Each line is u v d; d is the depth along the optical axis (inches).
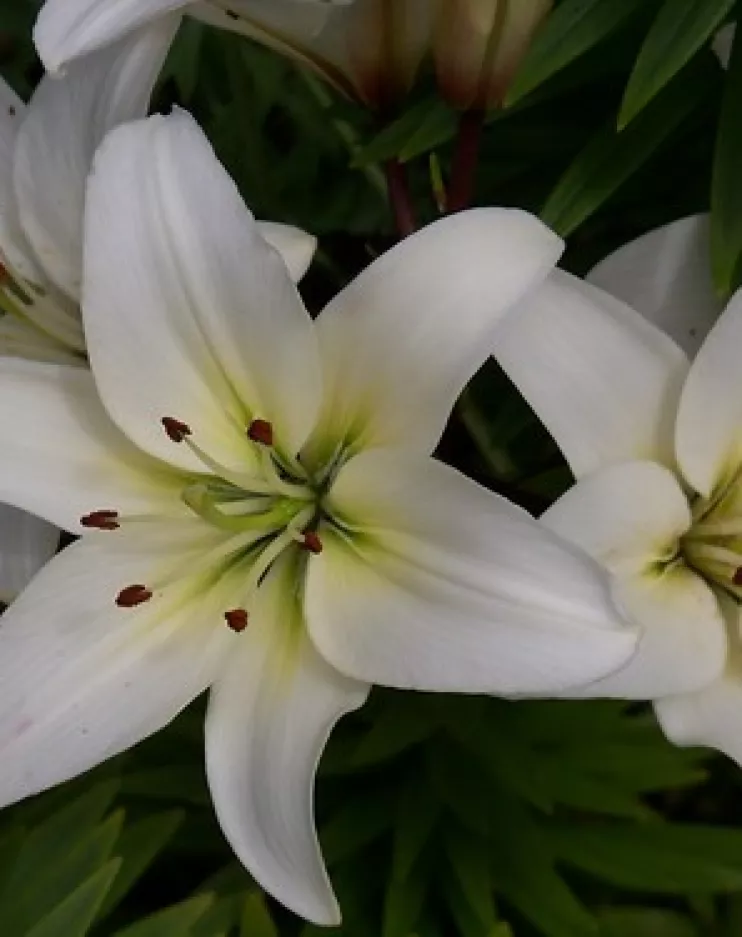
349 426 17.3
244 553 17.8
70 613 17.3
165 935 18.9
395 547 16.9
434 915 22.0
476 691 16.1
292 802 16.5
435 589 16.5
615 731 21.7
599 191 19.4
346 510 17.3
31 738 17.0
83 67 18.1
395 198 19.8
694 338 19.1
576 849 21.6
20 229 19.4
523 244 16.7
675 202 21.5
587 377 17.5
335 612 17.0
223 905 20.2
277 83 23.7
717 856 21.4
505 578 16.1
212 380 17.5
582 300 17.5
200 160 16.6
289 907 16.2
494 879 21.5
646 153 19.5
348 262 23.4
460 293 16.7
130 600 17.2
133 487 17.7
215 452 17.6
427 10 18.4
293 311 16.8
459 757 21.6
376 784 22.0
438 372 16.7
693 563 18.3
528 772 20.9
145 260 16.8
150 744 21.6
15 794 16.8
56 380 17.6
